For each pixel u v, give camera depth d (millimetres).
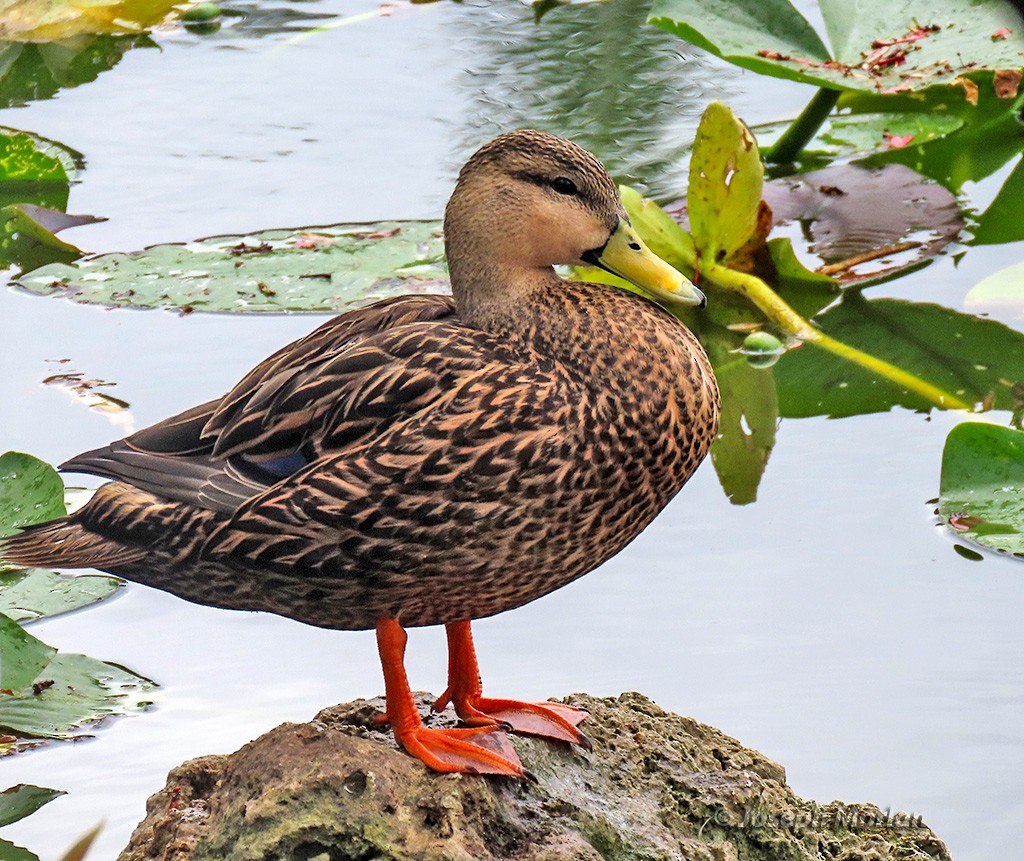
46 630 8695
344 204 12945
